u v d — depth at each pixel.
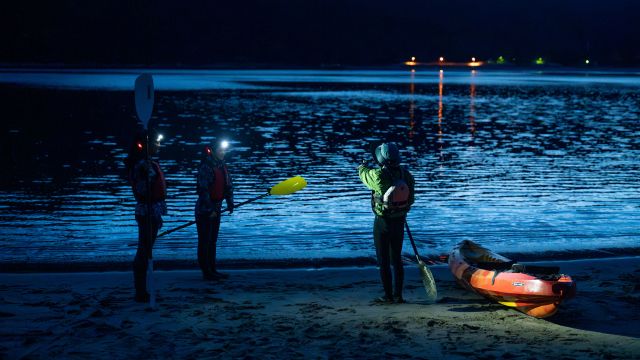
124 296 7.23
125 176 16.61
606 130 28.31
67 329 5.99
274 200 13.64
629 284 7.74
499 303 6.86
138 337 5.82
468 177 16.78
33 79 84.25
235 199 13.84
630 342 5.79
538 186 15.51
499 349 5.59
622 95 54.53
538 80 95.00
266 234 10.80
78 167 18.02
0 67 165.50
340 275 8.30
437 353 5.48
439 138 25.58
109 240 10.44
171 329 6.06
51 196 14.00
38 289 7.48
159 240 10.27
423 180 16.33
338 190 14.83
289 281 8.00
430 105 43.62
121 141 24.06
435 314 6.63
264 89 64.25
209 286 7.73
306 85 74.69
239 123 31.05
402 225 7.10
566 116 35.12
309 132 27.42
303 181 8.20
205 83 78.69
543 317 6.40
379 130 28.41
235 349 5.54
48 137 25.17
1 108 38.75
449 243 10.30
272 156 20.39
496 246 10.06
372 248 9.97
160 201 7.04
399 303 7.05
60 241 10.33
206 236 7.96
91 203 13.31
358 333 5.99
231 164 18.78
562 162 19.39
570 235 10.81
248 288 7.64
